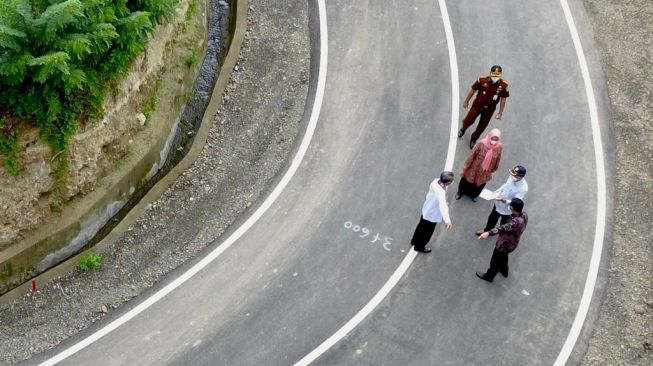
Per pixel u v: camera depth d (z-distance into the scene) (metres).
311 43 16.44
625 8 17.48
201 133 14.77
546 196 14.05
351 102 15.40
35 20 10.62
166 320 12.04
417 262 13.02
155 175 14.59
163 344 11.75
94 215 13.30
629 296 12.73
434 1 17.47
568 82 15.98
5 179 11.80
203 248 12.99
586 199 14.05
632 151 14.88
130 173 13.79
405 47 16.50
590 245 13.38
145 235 13.18
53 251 12.92
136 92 13.73
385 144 14.73
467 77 16.00
